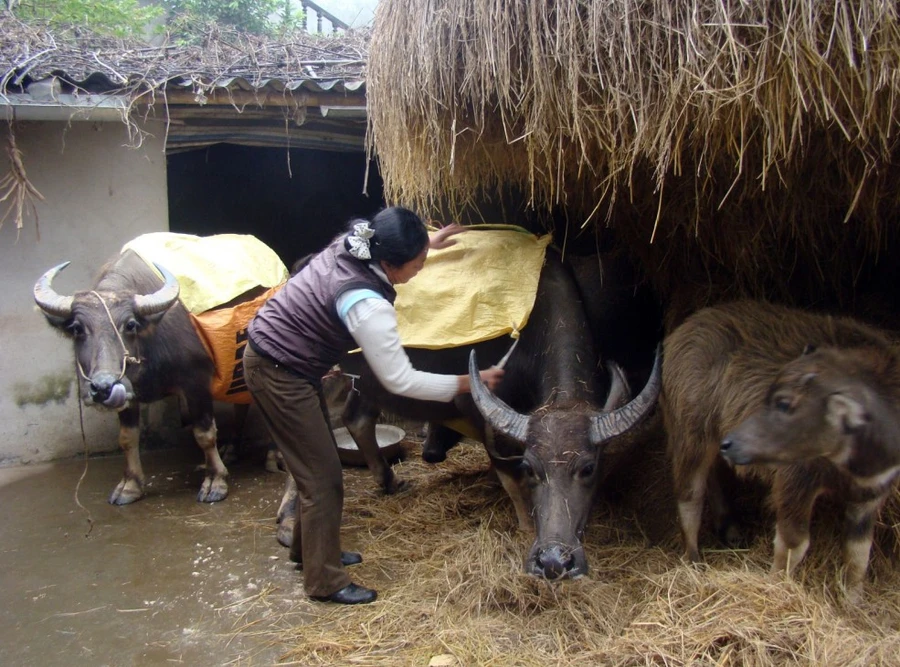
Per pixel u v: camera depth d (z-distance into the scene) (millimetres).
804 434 2721
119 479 5059
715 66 2807
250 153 7918
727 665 2658
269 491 4863
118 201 5383
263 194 8117
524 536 3820
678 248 4359
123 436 4633
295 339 3037
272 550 3998
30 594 3559
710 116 2908
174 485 4957
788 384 2746
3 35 5195
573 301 3996
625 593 3262
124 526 4316
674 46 2902
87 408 5457
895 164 3287
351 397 4625
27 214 5156
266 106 5457
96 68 4961
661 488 4086
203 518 4426
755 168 3492
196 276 4633
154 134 5406
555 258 4234
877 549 3229
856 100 2809
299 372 3076
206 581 3666
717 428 3281
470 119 3639
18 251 5168
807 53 2664
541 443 3158
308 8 11594
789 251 4070
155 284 4594
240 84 5000
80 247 5336
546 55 3080
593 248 4879
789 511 2982
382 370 3020
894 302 4102
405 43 3658
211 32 5836
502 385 3963
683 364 3414
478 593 3307
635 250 4551
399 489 4742
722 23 2717
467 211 5043
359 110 5363
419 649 2973
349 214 8109
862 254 4023
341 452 5219
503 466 3871
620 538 3803
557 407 3367
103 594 3553
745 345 3252
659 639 2793
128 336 4254
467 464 5172
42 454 5371
